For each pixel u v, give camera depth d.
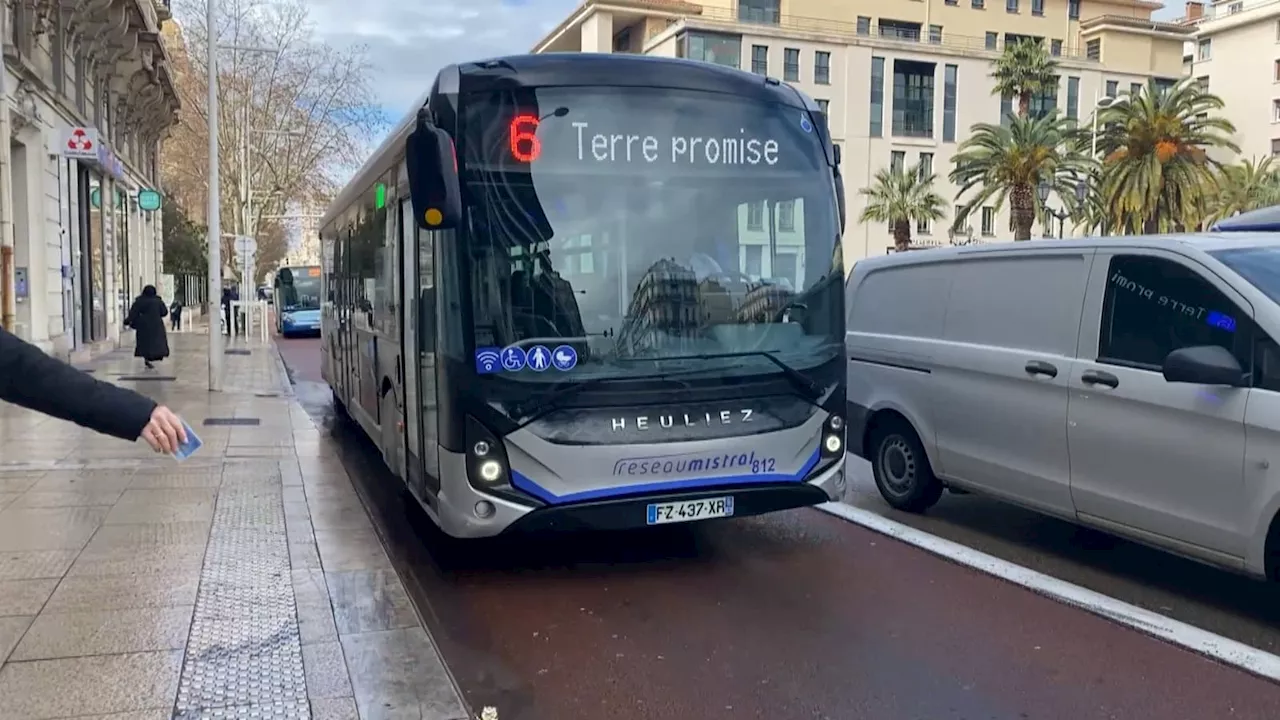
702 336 5.80
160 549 6.29
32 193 18.44
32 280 18.44
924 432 7.32
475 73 5.67
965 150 51.66
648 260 5.75
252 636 4.86
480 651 4.95
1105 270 5.95
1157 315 5.60
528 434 5.48
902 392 7.54
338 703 4.15
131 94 30.12
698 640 5.07
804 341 6.07
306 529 6.91
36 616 5.03
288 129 48.53
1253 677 4.53
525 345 5.52
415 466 6.68
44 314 18.56
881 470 7.92
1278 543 4.92
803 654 4.87
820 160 6.27
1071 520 6.16
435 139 5.31
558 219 5.64
